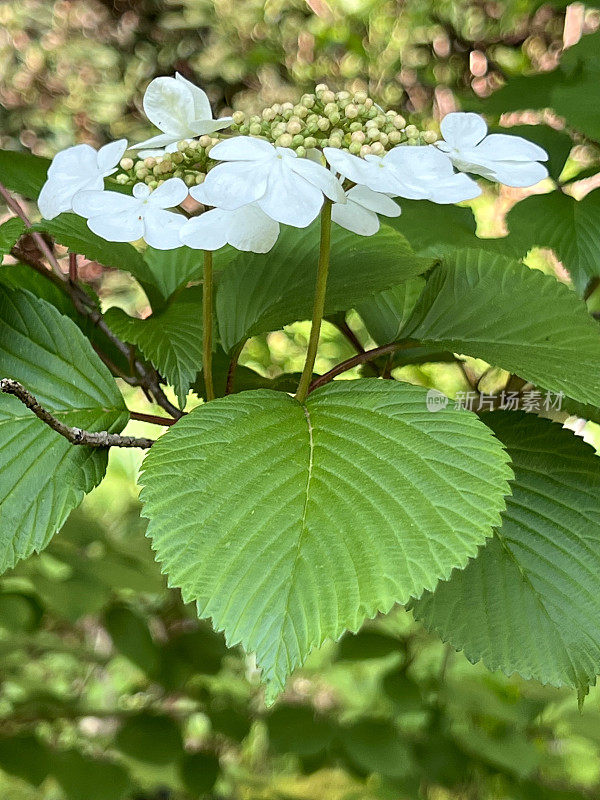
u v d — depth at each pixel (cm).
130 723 43
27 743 42
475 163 18
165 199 18
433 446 18
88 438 21
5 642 42
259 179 17
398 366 32
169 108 20
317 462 18
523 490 25
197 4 133
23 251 29
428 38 95
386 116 19
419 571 16
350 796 45
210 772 43
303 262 27
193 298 33
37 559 42
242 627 16
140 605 47
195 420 19
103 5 148
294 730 43
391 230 28
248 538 17
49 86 150
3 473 22
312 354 21
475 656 23
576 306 23
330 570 17
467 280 24
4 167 31
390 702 42
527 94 39
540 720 47
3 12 149
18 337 24
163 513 17
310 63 120
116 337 30
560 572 24
